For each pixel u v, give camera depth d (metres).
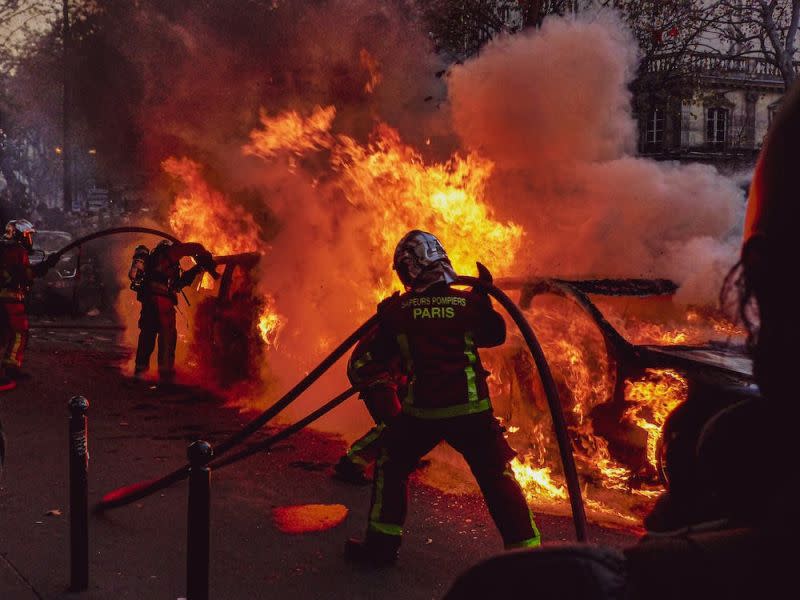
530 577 0.68
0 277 8.81
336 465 5.70
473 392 3.93
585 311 5.23
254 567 4.23
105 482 5.64
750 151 27.58
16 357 8.85
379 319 4.09
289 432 4.48
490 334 4.01
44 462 6.05
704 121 28.56
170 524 4.85
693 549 0.66
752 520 0.69
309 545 4.54
